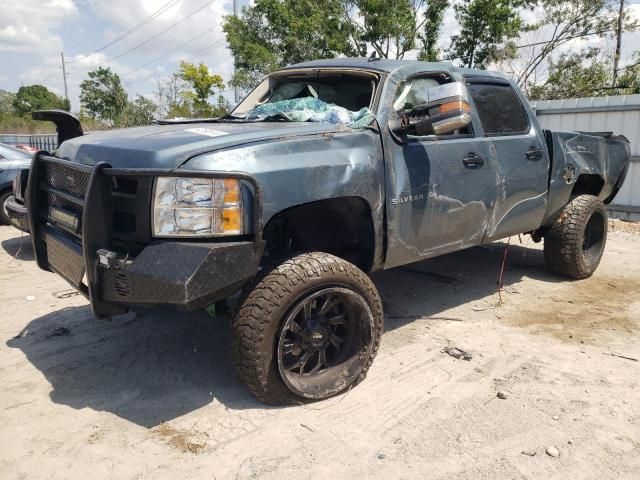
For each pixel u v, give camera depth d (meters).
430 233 3.81
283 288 2.84
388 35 21.80
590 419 2.97
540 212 4.83
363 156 3.30
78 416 2.96
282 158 2.96
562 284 5.39
